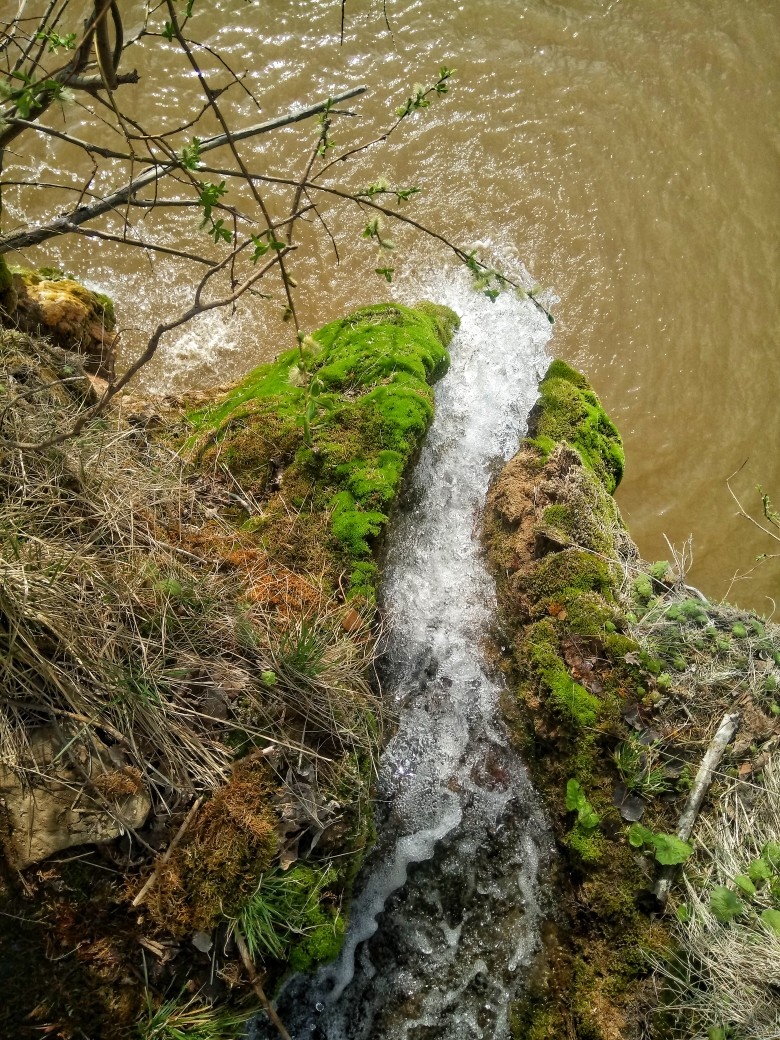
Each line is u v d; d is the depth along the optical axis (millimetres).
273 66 5594
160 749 2752
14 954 2473
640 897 3275
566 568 3701
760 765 3398
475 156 5586
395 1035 3275
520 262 5441
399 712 3672
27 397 3035
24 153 5145
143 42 5465
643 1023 3121
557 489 3928
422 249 5371
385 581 3736
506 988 3371
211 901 2729
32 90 1883
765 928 3023
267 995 2865
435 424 4371
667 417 5316
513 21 5855
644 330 5414
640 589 3809
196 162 2096
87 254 5035
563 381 4438
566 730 3467
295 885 2918
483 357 4938
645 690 3465
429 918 3438
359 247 5309
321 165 5438
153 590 2936
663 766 3385
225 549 3355
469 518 4195
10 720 2568
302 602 3285
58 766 2592
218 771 2816
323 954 2945
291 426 3680
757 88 5875
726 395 5348
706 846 3270
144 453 3432
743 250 5570
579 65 5832
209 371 4945
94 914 2600
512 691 3740
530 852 3541
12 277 3643
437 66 5719
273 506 3537
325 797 3004
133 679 2727
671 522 5188
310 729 3064
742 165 5738
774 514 4398
